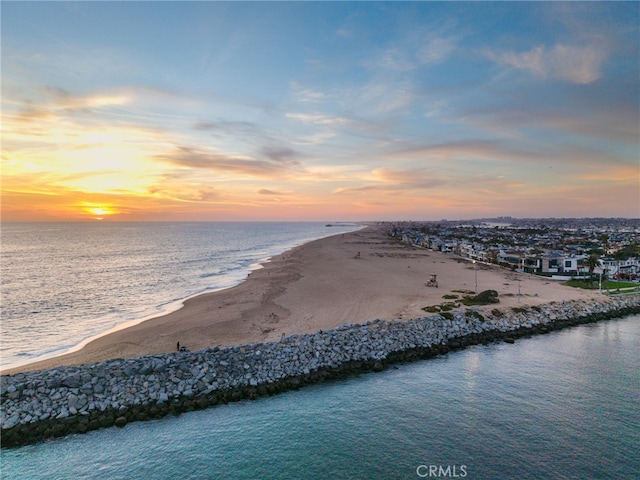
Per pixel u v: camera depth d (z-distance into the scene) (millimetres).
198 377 33062
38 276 95500
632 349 44312
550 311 56812
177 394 31281
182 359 34781
